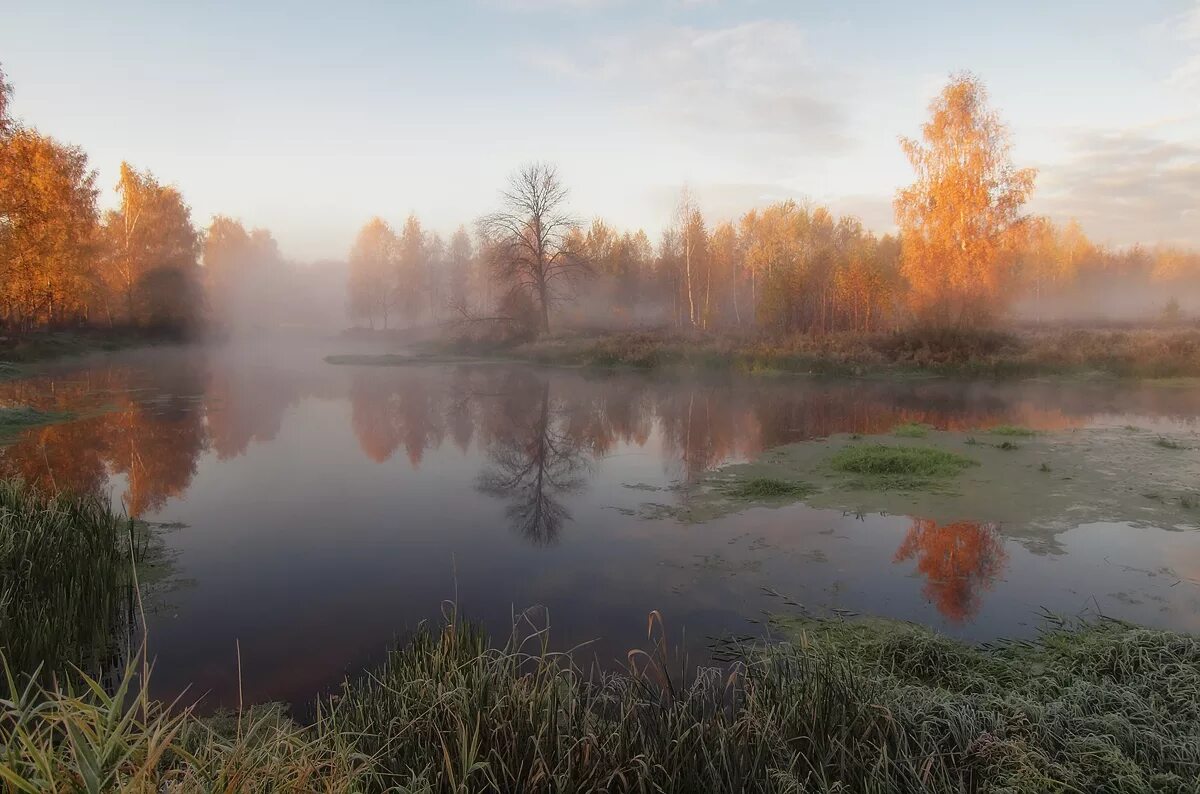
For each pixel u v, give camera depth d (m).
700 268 43.47
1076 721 3.09
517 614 5.10
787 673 3.57
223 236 64.94
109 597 5.04
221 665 4.36
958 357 22.30
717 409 16.16
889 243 53.88
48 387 20.84
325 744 2.86
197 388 21.17
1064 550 6.16
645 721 3.23
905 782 2.74
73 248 31.34
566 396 19.20
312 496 8.80
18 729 1.96
